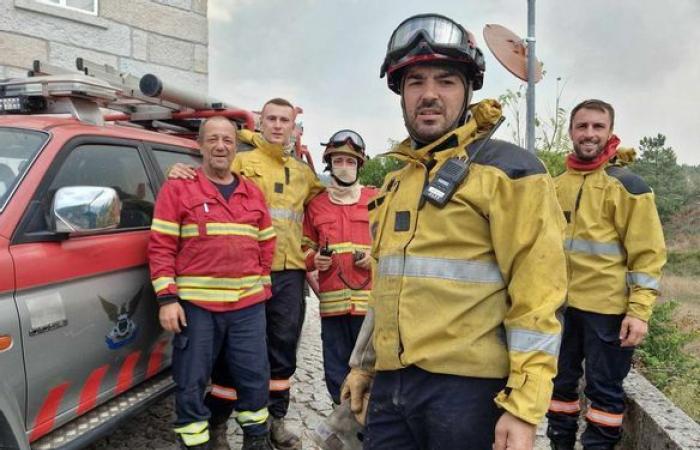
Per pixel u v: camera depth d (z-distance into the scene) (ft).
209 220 10.03
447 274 5.63
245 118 14.44
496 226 5.48
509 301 5.67
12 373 7.64
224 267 10.07
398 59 6.15
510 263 5.49
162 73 26.23
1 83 10.60
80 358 8.92
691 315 21.75
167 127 15.35
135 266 10.26
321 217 12.65
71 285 8.79
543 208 5.35
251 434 10.61
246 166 12.31
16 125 9.49
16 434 7.50
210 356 10.10
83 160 9.72
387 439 6.27
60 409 8.66
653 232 10.24
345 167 12.57
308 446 12.53
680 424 9.84
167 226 9.88
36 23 22.34
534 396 5.05
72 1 23.34
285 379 12.32
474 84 6.45
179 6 26.53
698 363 15.33
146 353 10.68
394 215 6.18
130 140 11.18
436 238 5.67
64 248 8.67
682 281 35.09
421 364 5.69
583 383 13.80
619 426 10.61
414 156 6.15
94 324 9.19
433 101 6.02
